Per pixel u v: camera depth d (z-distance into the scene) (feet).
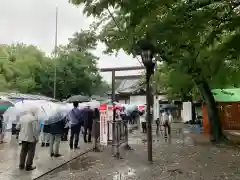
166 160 31.91
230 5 15.35
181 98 93.20
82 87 121.60
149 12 16.29
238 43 15.26
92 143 45.09
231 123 70.49
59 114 32.53
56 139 33.14
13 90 104.94
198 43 17.89
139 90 117.91
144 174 25.25
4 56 112.16
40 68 119.44
